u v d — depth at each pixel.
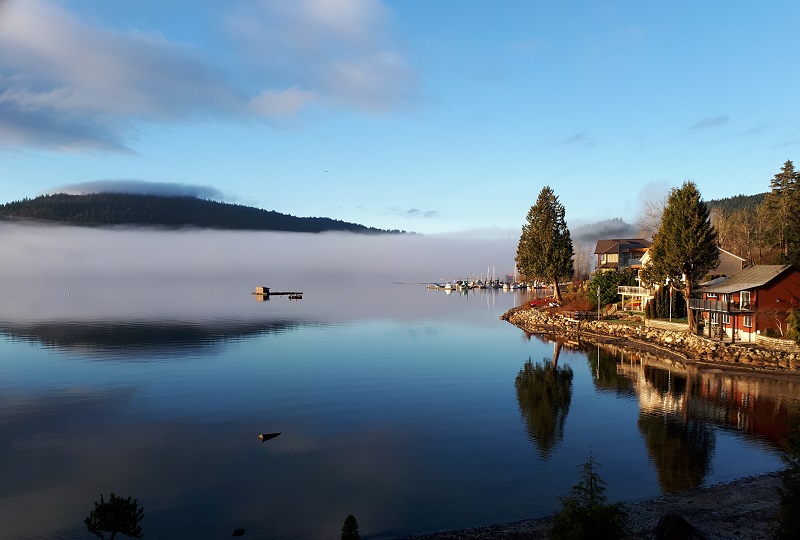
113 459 28.02
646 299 81.62
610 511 13.98
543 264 105.31
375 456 28.23
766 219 91.69
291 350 64.00
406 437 31.44
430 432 32.34
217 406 38.69
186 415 36.34
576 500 14.79
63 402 39.75
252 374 49.91
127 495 23.55
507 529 19.62
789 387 41.84
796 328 48.91
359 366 54.06
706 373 47.84
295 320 99.25
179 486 24.45
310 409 37.84
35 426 33.84
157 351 62.84
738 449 28.14
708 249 59.25
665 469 25.64
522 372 51.00
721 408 36.06
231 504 22.53
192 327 86.94
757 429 31.44
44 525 20.80
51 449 29.58
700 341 56.16
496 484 24.34
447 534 19.31
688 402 37.94
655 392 41.41
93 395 41.84
